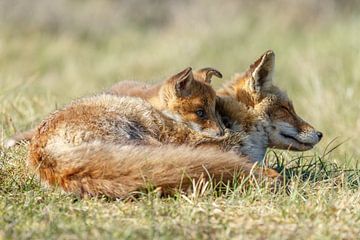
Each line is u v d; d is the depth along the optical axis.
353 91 19.80
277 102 11.74
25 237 7.65
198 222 8.32
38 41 31.52
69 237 7.68
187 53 29.53
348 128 17.11
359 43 24.45
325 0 36.41
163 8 39.03
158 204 8.84
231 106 11.60
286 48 29.11
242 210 8.87
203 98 11.28
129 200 9.13
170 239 7.66
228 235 7.92
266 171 10.14
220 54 29.64
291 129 11.78
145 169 9.10
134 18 38.19
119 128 10.13
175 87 11.14
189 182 9.23
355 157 14.19
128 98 10.60
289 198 9.26
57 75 27.14
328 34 30.30
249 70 11.73
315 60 24.25
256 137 11.62
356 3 36.81
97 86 23.69
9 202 9.03
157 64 28.11
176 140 10.84
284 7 36.53
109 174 9.06
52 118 10.05
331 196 9.41
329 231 8.12
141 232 7.86
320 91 19.81
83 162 9.14
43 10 35.62
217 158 9.52
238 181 9.59
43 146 9.61
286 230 8.16
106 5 38.84
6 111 14.02
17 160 10.55
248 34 32.81
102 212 8.65
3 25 32.97
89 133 9.75
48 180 9.43
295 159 11.30
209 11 36.44
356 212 8.82
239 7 36.94
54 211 8.62
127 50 32.00
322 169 10.92
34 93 17.34
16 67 26.95
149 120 10.59
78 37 34.53
